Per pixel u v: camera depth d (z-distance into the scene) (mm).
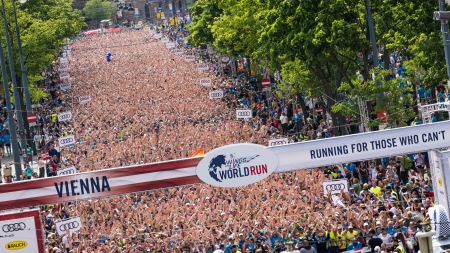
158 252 76500
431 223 68625
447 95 115250
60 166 125562
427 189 84250
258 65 170000
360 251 73375
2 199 69625
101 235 82812
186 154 118375
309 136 125812
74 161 126812
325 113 132750
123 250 77562
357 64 116000
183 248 75875
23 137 133375
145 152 123625
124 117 167375
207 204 88375
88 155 127375
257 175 70938
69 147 140125
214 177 70438
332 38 112000
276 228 76062
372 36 104438
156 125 153750
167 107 170875
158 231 81938
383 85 103438
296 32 117188
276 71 149250
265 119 148000
